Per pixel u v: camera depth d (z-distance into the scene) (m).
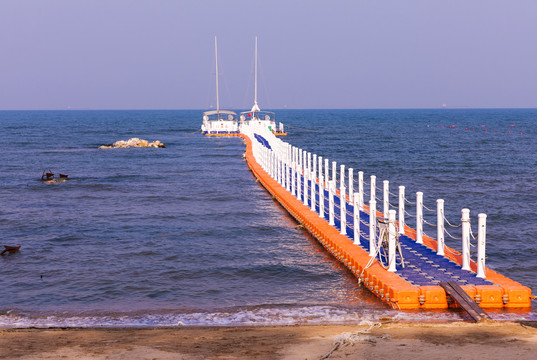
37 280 23.36
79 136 139.38
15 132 155.88
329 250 26.92
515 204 41.31
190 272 24.39
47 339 16.48
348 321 18.02
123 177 59.16
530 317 17.80
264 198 44.59
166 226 33.94
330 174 62.88
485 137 128.38
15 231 32.78
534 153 85.75
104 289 22.17
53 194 47.53
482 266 19.94
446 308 18.70
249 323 18.11
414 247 24.41
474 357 14.29
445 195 46.19
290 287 22.22
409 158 79.25
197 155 85.69
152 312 19.45
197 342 16.00
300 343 15.70
